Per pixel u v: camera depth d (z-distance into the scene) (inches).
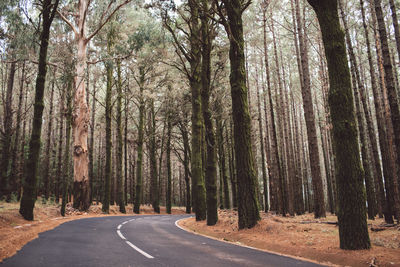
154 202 1387.8
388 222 515.8
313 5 325.4
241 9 497.4
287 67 1435.8
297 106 1625.2
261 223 420.5
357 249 270.5
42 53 542.0
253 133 1342.3
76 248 282.5
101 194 1831.9
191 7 634.2
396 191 514.6
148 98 1208.2
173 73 1144.8
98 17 1051.3
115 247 296.2
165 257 246.1
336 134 297.7
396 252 253.3
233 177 1291.8
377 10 444.8
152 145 1387.8
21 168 1045.8
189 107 1171.9
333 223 479.2
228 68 1020.5
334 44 307.6
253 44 1071.6
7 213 471.5
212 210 542.6
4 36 681.0
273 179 1121.4
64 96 799.1
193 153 656.4
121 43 1063.0
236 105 460.4
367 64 1117.1
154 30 976.3
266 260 243.3
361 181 286.2
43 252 255.0
